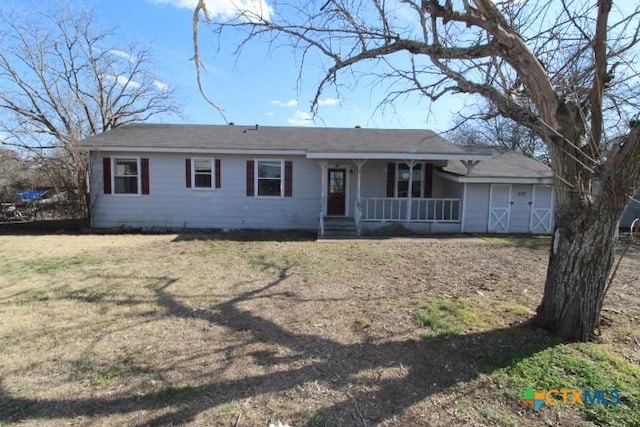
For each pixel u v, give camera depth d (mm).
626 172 3541
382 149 12508
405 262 8055
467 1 3740
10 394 3072
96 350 3857
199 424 2725
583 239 3852
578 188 3699
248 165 13367
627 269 7699
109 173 13125
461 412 2861
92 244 10242
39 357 3699
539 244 10641
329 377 3354
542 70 3684
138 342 4051
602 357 3588
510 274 6996
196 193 13367
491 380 3264
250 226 13594
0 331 4301
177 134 14281
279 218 13625
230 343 4035
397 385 3225
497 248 9938
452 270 7316
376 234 12562
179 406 2932
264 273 7027
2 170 17891
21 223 14109
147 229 13195
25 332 4281
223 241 10859
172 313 4910
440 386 3199
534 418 2793
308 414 2844
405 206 14367
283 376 3373
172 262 7957
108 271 7129
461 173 13164
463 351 3768
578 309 3934
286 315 4840
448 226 13172
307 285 6215
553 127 3785
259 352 3828
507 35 3590
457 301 5266
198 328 4434
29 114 17547
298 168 13516
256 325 4520
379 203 14266
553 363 3488
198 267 7500
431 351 3797
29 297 5527
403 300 5379
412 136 15469
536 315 4414
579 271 3900
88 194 13500
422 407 2924
